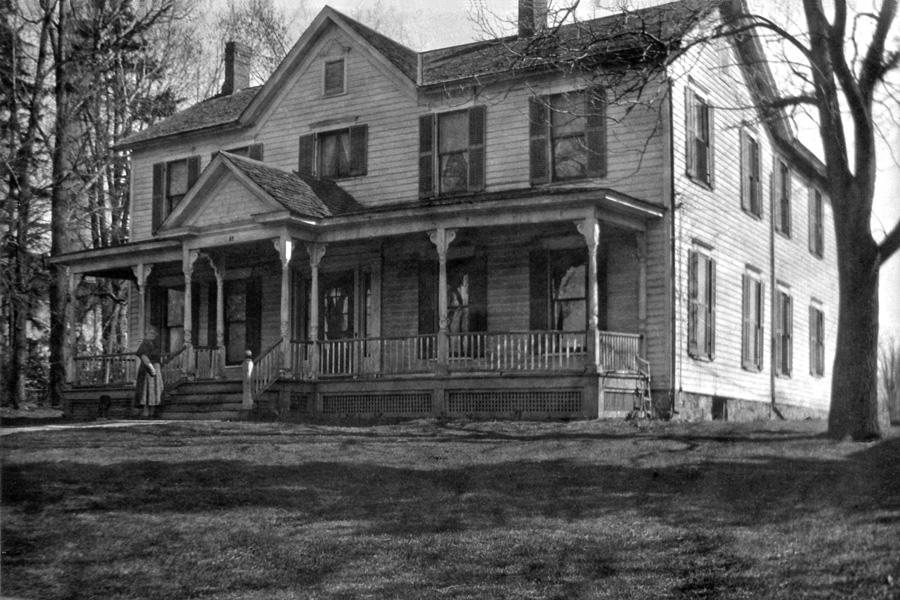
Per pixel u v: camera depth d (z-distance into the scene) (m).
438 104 24.88
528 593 8.85
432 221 21.94
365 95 26.14
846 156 15.20
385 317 25.06
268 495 12.24
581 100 22.58
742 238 24.70
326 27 26.73
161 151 29.94
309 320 26.38
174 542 10.76
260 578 9.71
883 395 15.16
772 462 12.73
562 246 22.67
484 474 12.88
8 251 33.56
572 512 11.00
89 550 10.61
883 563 8.62
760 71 19.09
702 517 10.46
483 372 20.91
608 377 19.97
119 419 22.45
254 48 44.50
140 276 26.91
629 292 21.94
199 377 25.17
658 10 18.48
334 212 24.12
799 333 27.50
